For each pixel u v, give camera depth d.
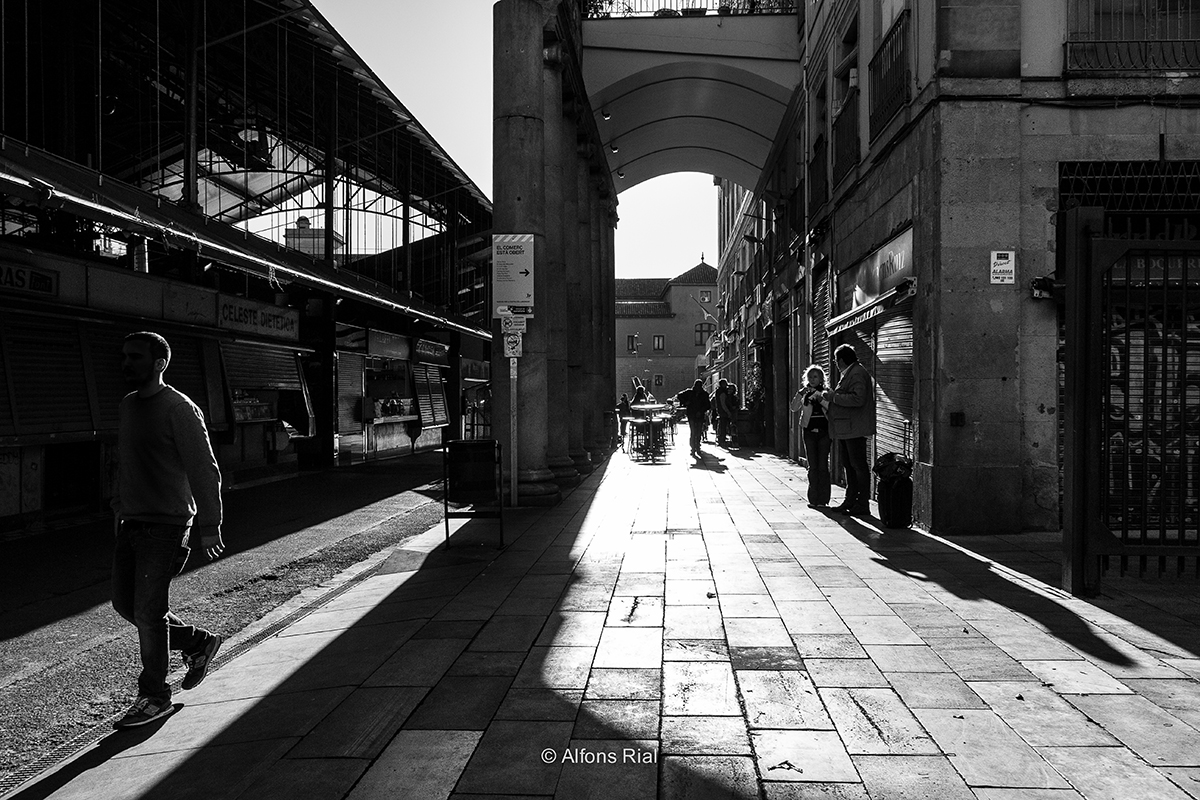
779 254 23.17
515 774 3.05
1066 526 5.92
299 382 16.95
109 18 11.58
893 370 10.54
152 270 14.10
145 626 3.84
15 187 6.94
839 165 14.10
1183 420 5.86
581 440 16.67
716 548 7.80
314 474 17.11
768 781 2.95
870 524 9.34
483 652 4.60
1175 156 8.49
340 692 4.02
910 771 3.02
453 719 3.61
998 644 4.61
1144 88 8.50
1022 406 8.53
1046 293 8.45
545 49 13.29
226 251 10.23
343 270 17.36
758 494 12.57
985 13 8.56
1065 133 8.55
